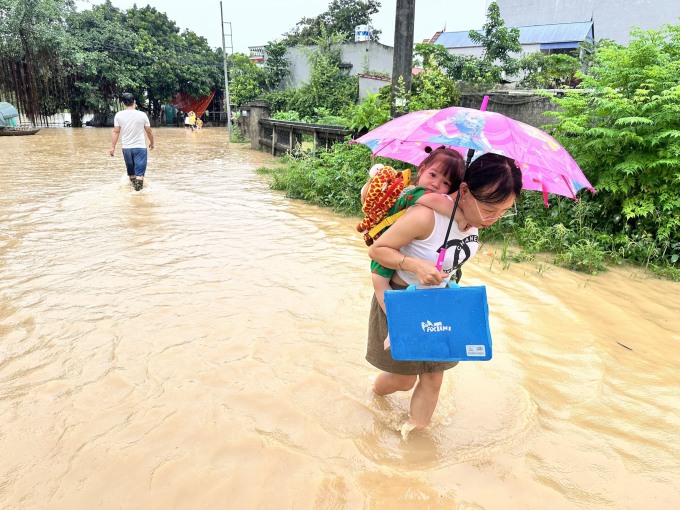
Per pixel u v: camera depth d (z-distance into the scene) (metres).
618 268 5.61
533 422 2.74
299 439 2.53
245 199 8.73
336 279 4.79
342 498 2.15
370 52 28.22
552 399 2.99
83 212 7.29
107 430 2.54
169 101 41.47
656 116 5.69
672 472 2.39
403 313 2.08
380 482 2.26
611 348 3.68
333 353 3.40
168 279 4.64
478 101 9.17
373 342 2.51
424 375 2.47
